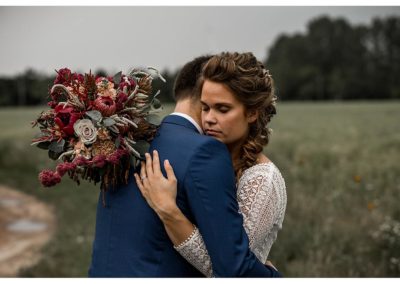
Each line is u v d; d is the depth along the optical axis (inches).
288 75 2952.8
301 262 188.9
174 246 69.5
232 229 67.6
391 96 2691.9
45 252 229.6
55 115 72.7
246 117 75.1
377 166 337.7
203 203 67.7
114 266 72.3
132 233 71.6
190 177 68.6
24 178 420.2
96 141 71.1
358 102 2460.6
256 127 77.6
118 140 70.5
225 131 73.8
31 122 76.7
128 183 73.8
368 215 228.2
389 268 179.6
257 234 73.5
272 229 79.1
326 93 2915.8
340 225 223.0
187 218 70.5
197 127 76.4
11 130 818.8
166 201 68.0
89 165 69.7
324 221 223.8
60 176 68.2
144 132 74.2
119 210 73.5
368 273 175.2
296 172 334.6
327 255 186.5
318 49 2979.8
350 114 1291.8
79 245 235.8
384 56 2696.9
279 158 413.1
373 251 193.3
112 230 73.9
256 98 73.4
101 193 79.4
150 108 75.9
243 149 77.8
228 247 66.8
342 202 254.8
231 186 69.9
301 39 3034.0
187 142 70.8
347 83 2783.0
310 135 622.5
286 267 182.7
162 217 68.3
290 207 243.9
